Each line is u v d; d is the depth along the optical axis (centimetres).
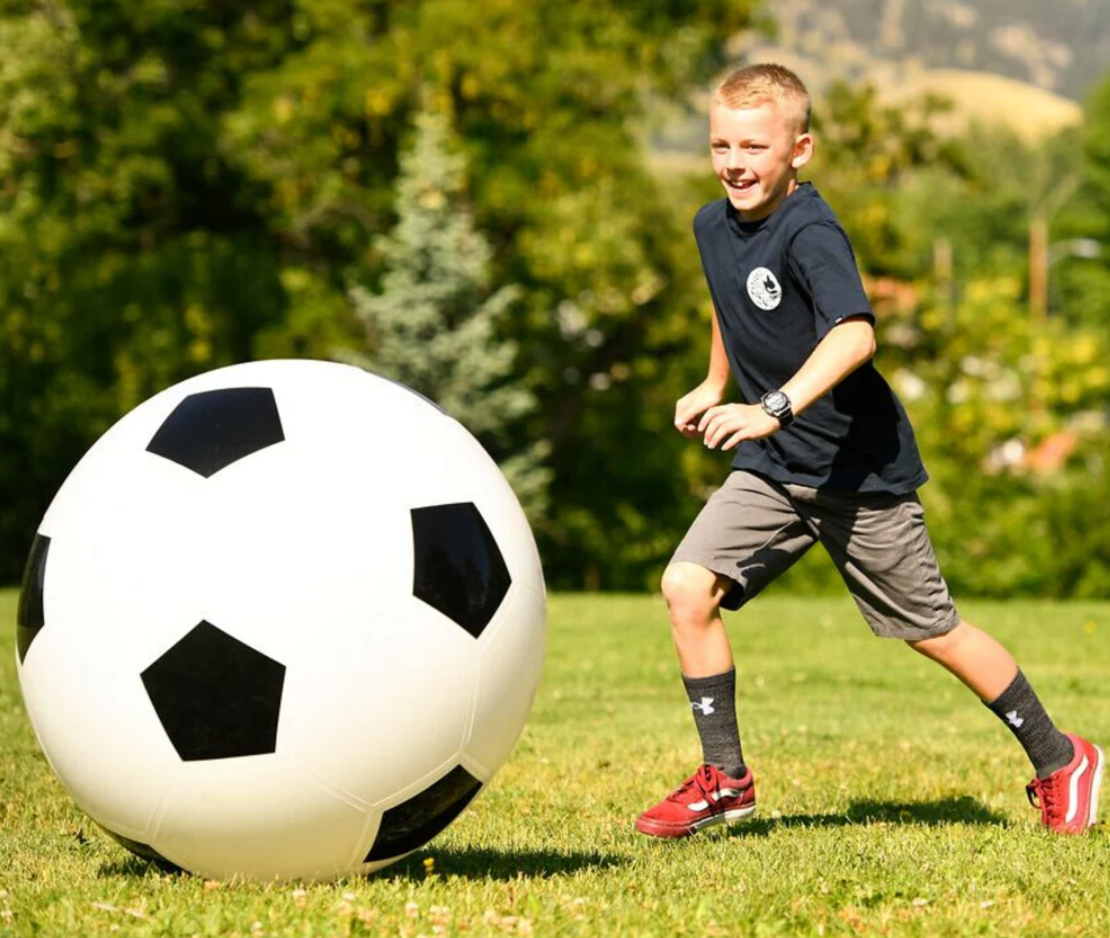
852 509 932
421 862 879
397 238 4997
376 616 727
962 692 2023
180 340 5388
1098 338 5881
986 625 2891
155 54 5031
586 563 5778
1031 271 9956
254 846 751
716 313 960
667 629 2695
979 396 5562
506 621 774
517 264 5316
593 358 5628
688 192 5350
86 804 768
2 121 4734
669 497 5959
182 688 719
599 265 4844
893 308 5481
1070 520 5072
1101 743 1492
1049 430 5534
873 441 922
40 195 5000
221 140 5038
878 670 2236
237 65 5278
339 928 704
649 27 5381
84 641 732
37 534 782
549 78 5031
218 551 720
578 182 5069
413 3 5241
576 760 1356
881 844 957
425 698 740
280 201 5150
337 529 728
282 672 718
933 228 15650
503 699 778
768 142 893
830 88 5497
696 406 1002
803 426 925
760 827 1047
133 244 5444
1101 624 2917
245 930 701
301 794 734
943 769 1340
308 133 5044
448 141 4941
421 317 4703
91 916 727
